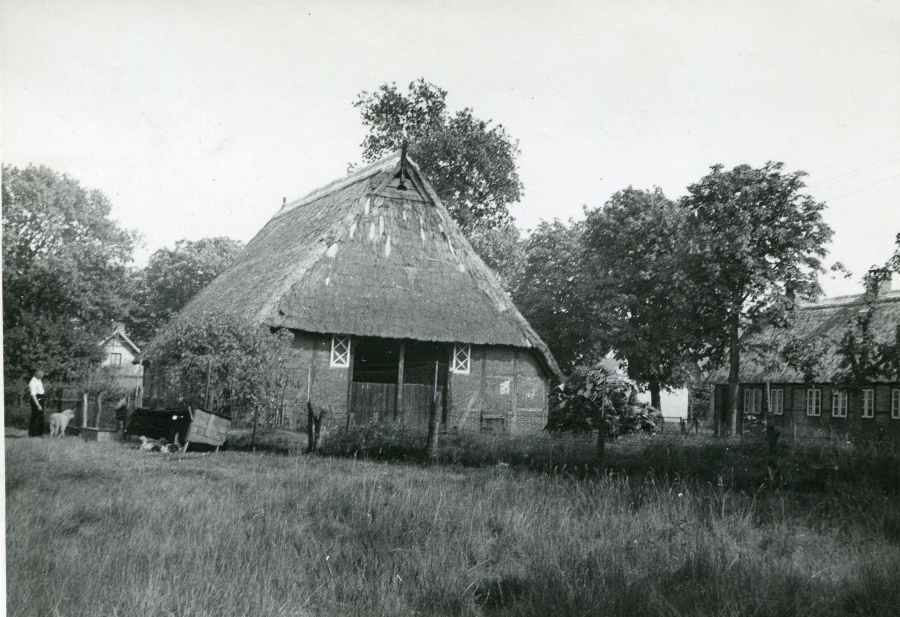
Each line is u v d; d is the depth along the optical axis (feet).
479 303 90.27
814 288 110.01
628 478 35.94
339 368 82.43
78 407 78.48
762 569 22.56
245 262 120.57
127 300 163.53
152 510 28.53
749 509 30.50
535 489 34.65
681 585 21.57
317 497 31.65
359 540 25.93
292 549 24.20
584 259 149.18
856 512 30.81
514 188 151.74
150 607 18.53
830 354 132.67
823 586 21.74
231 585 20.18
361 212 91.45
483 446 47.65
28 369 85.92
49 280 134.92
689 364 155.22
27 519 26.48
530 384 91.15
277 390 64.03
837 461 38.73
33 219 141.69
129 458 46.11
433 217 95.04
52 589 19.54
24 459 41.24
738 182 111.14
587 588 21.13
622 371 144.25
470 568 23.45
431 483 34.65
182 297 212.02
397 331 84.02
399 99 147.43
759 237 110.32
